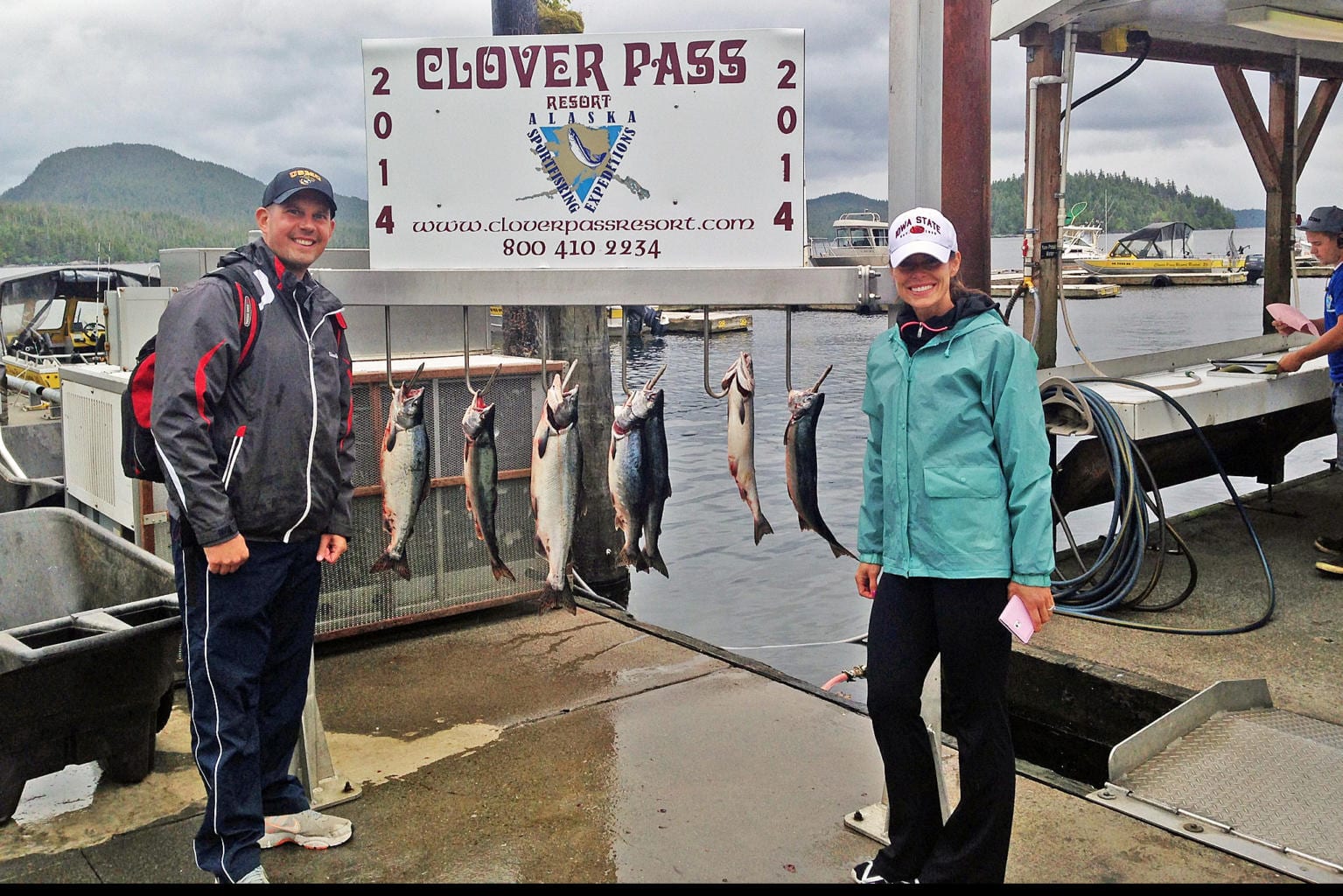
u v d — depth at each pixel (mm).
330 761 3398
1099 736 4121
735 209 3207
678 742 3738
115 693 3254
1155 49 6496
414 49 3297
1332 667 4215
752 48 3148
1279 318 5676
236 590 2641
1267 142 7363
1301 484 7383
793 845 3006
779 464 10891
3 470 6285
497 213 3328
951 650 2514
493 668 4520
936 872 2541
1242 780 3277
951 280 2576
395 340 5355
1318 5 5789
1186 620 4805
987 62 3689
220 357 2541
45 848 3047
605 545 6625
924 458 2504
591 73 3229
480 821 3180
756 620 6941
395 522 3330
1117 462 4887
